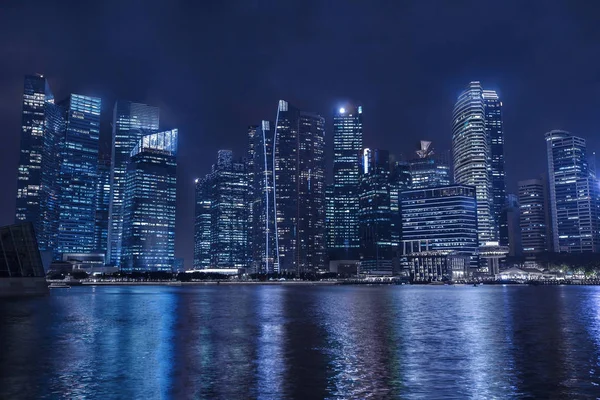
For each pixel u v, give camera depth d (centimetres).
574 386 3406
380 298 18075
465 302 14762
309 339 5850
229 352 4872
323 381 3584
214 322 8019
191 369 4016
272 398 3138
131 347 5203
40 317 8731
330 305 13250
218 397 3164
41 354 4738
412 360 4394
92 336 6116
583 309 11156
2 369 4012
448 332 6525
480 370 3941
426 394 3216
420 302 14862
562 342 5497
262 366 4141
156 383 3531
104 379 3653
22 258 15400
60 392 3284
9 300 13875
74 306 11875
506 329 6862
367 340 5747
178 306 12475
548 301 15225
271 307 12294
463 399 3098
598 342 5488
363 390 3322
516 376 3719
